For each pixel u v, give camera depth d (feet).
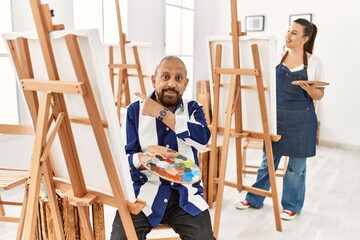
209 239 4.62
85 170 4.09
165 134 5.11
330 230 7.77
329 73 15.40
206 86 17.65
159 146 5.07
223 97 7.32
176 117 4.76
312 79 7.64
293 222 8.14
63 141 3.80
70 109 3.73
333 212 8.71
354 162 13.19
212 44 7.11
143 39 14.10
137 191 4.84
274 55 6.12
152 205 4.72
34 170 3.63
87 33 3.05
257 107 6.86
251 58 6.37
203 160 8.80
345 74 15.03
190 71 17.88
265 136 6.85
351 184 10.75
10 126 6.09
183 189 4.83
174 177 4.40
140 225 4.64
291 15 15.92
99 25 12.44
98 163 3.85
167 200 4.79
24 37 3.66
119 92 10.41
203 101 17.65
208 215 4.87
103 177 3.92
